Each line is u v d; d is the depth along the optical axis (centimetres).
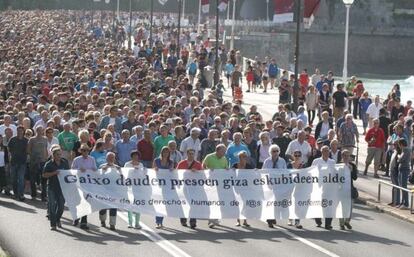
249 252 4125
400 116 6812
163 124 5269
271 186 4716
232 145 4975
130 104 6600
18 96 7425
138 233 4519
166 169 4656
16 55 12050
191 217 4659
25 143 5347
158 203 4638
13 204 5231
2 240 4266
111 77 8431
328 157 4753
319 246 4288
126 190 4616
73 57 11381
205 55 12356
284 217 4722
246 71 13075
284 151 5403
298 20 7512
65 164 4584
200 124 5788
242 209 4700
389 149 6594
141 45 17100
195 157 5144
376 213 5247
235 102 6806
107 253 4053
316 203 4722
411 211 5134
